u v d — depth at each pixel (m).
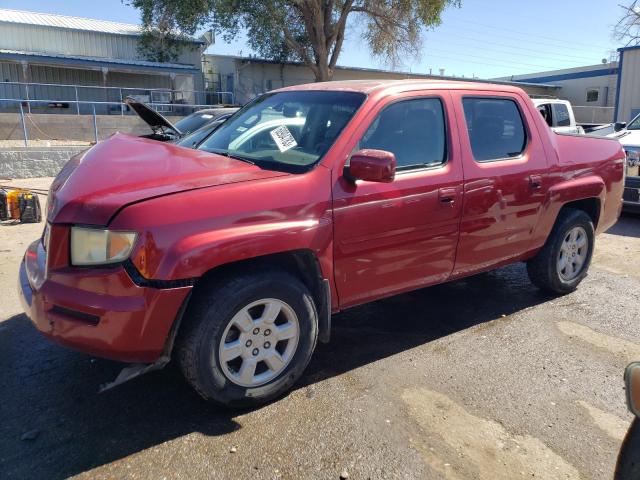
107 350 2.83
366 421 3.16
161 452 2.87
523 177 4.38
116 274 2.78
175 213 2.85
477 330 4.46
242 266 3.18
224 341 3.05
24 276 3.30
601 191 5.13
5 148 13.36
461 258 4.14
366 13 28.80
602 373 3.78
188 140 5.39
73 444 2.93
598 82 38.31
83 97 25.84
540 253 4.91
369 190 3.48
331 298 3.51
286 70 30.50
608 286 5.54
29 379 3.61
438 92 4.02
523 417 3.24
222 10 23.91
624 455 1.88
